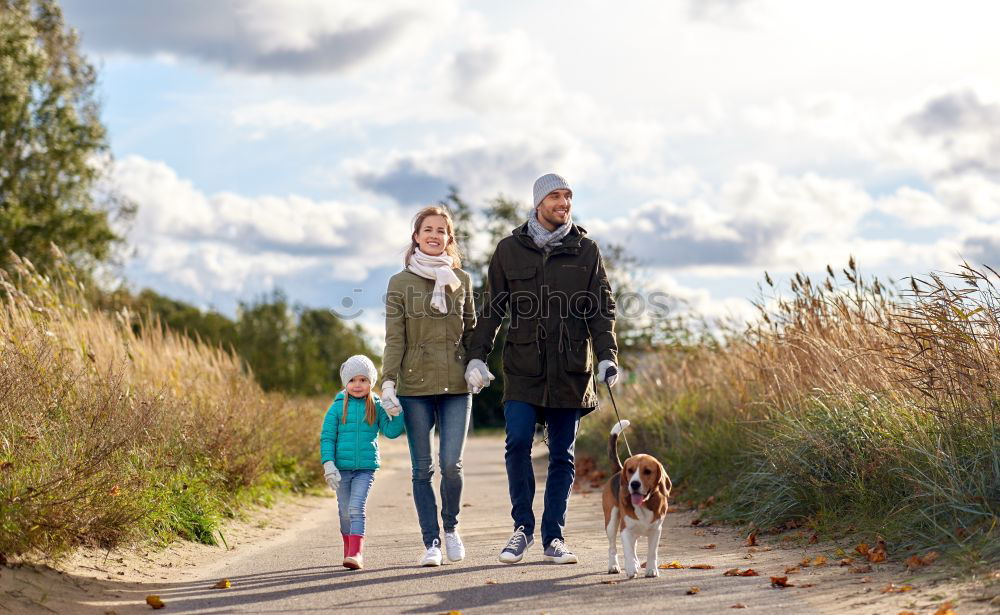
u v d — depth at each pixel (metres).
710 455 8.77
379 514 8.48
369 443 5.66
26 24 27.75
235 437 8.73
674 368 12.22
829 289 8.16
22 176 27.47
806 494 6.39
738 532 6.57
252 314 37.56
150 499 6.16
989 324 5.90
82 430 6.29
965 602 3.71
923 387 6.02
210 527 6.52
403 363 5.48
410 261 5.62
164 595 4.57
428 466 5.50
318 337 51.53
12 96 26.30
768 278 8.69
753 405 8.48
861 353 6.95
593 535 6.70
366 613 4.06
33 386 6.47
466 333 5.68
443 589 4.57
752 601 4.08
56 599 4.23
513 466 5.38
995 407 5.57
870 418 6.31
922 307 6.16
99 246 27.86
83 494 5.25
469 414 5.60
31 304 8.50
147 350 9.79
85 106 30.00
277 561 5.76
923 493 5.28
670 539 6.49
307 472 10.83
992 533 4.59
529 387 5.33
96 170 29.36
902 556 4.89
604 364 5.25
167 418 7.80
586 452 14.10
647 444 10.53
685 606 4.01
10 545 4.62
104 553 5.33
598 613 3.92
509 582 4.70
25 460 5.47
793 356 8.05
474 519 7.92
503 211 37.12
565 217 5.49
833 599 4.05
